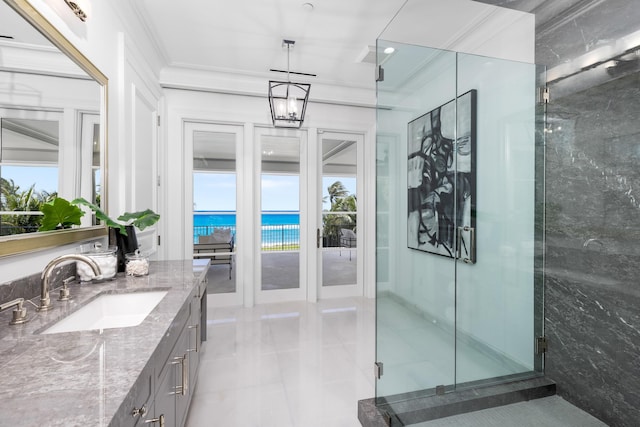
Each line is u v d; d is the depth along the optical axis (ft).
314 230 12.62
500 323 6.91
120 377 2.24
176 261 7.94
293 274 12.73
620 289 5.14
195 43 9.06
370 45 9.17
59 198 4.52
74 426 1.69
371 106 12.91
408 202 7.54
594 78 5.38
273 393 6.38
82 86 5.17
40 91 4.15
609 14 5.13
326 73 11.05
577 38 5.62
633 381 4.99
